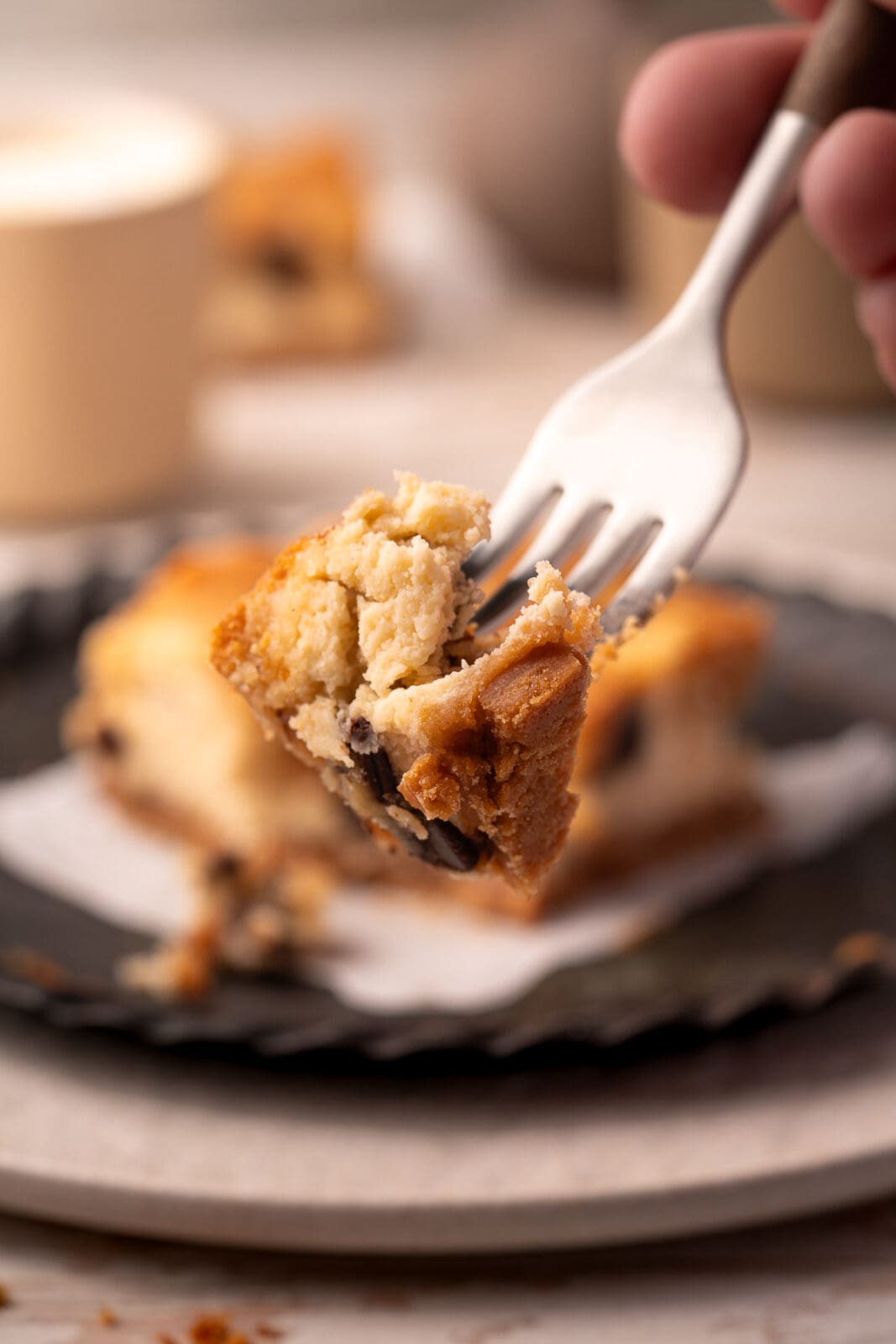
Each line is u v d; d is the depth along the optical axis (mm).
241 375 881
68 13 1129
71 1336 453
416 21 1161
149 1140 475
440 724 404
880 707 607
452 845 410
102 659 603
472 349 905
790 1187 464
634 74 857
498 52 938
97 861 576
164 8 1132
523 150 917
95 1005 495
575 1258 466
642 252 786
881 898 556
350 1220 459
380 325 888
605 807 571
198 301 720
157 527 704
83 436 708
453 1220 459
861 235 467
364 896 570
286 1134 477
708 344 447
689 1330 453
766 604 632
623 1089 486
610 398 444
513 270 1002
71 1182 462
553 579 408
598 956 543
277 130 1095
